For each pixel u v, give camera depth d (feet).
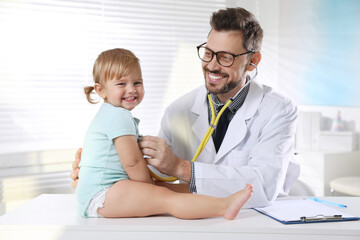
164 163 4.41
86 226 3.89
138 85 4.54
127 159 4.19
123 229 3.87
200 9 10.56
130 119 4.34
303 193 8.38
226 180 4.54
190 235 3.85
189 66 10.47
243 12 4.99
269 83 11.53
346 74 10.32
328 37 10.64
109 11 9.57
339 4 10.35
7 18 8.59
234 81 4.97
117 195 4.09
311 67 11.06
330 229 3.79
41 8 8.87
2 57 8.55
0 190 8.50
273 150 4.90
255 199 4.52
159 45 10.13
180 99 5.92
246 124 5.21
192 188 4.58
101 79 4.49
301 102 11.44
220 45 4.86
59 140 9.05
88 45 9.36
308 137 10.47
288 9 11.39
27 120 8.77
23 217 4.19
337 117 10.32
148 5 9.98
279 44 11.63
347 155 9.93
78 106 9.24
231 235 3.84
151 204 4.09
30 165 8.74
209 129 4.92
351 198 5.10
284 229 3.81
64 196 5.15
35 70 8.83
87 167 4.25
